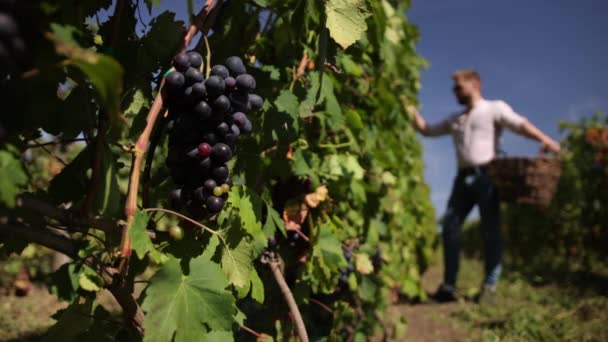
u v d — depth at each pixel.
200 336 1.16
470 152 5.57
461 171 5.70
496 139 5.64
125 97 1.31
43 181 4.18
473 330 4.22
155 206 1.85
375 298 3.31
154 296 1.15
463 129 5.64
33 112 0.94
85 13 1.19
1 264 4.93
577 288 5.61
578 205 9.00
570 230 9.07
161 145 1.81
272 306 2.33
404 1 4.36
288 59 2.07
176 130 1.28
